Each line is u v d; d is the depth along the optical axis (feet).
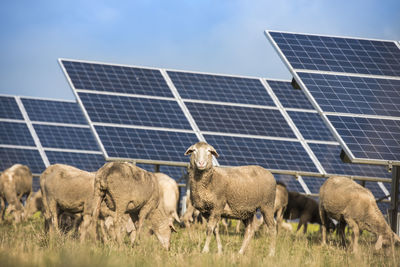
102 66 154.81
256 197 80.02
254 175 80.74
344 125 107.45
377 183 175.73
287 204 142.20
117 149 125.08
